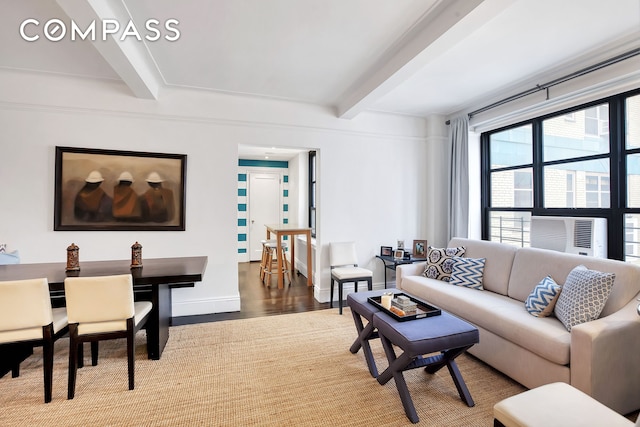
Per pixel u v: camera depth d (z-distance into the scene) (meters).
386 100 3.91
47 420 1.78
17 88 3.04
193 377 2.24
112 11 2.06
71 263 2.51
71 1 1.75
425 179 4.61
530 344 1.98
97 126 3.27
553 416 1.20
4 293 1.87
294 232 4.89
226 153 3.67
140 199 3.39
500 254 3.05
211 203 3.63
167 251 3.50
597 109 2.96
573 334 1.75
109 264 2.84
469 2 1.91
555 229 3.12
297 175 6.53
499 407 1.29
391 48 2.62
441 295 2.88
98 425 1.75
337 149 4.17
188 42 2.51
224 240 3.67
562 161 3.26
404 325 1.97
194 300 3.57
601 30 2.36
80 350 2.36
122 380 2.20
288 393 2.05
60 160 3.15
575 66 2.92
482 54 2.73
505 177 3.98
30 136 3.10
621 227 2.76
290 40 2.49
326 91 3.58
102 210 3.28
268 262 5.20
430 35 2.26
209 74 3.12
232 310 3.69
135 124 3.38
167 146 3.48
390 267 4.12
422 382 2.19
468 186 4.11
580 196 3.10
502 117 3.77
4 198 3.05
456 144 4.28
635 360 1.83
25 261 3.10
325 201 4.14
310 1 2.01
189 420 1.79
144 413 1.85
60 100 3.15
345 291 4.29
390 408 1.90
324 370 2.34
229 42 2.52
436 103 4.01
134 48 2.56
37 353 2.63
